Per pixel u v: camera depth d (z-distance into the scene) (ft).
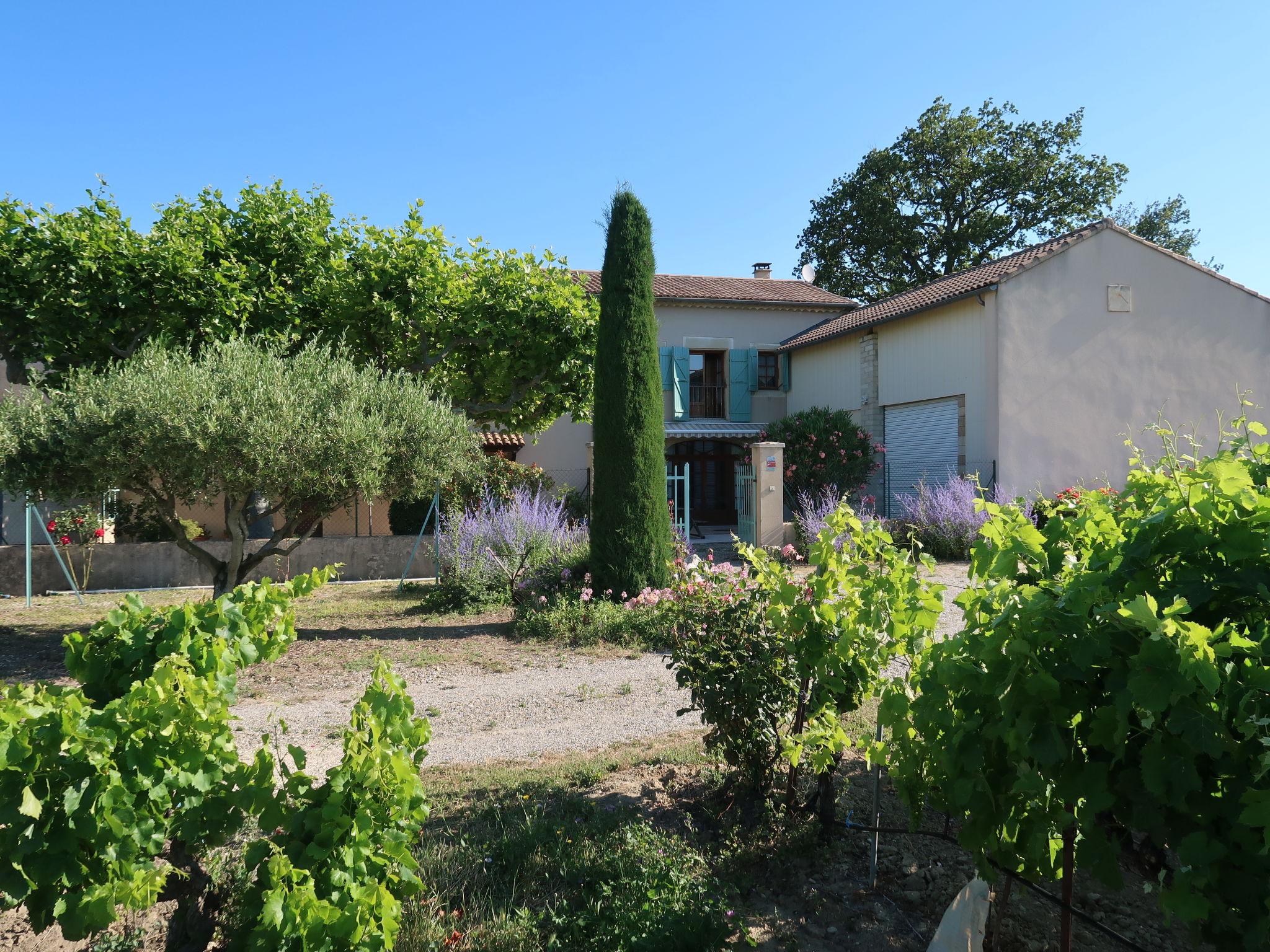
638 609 29.40
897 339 63.41
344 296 43.42
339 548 44.39
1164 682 6.07
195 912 8.52
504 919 9.77
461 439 30.27
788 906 10.54
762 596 13.23
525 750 17.26
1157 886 10.05
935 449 59.47
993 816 7.70
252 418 25.49
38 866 6.85
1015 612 7.24
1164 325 56.18
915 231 99.45
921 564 10.38
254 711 20.45
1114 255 55.36
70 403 25.80
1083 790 6.91
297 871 7.23
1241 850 6.33
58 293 39.68
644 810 13.26
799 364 77.00
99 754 6.89
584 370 47.88
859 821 12.76
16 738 6.80
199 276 40.68
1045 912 10.39
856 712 18.51
